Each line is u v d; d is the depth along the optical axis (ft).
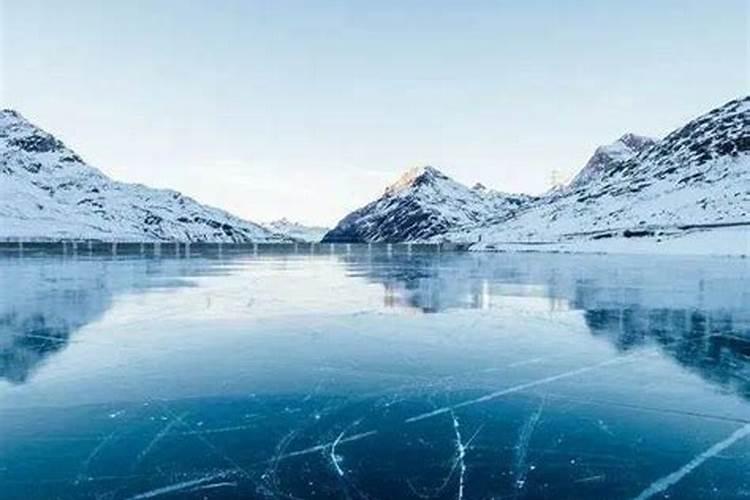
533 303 77.97
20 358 44.50
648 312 69.00
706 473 24.44
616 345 49.67
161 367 41.81
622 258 239.50
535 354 46.26
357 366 42.27
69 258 232.73
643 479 23.91
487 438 28.32
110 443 27.68
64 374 39.83
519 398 34.58
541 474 24.36
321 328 58.03
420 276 132.05
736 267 161.58
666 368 41.55
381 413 31.99
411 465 25.23
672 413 31.83
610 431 29.25
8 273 138.62
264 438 28.30
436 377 39.19
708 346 49.21
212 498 22.27
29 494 22.70
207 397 34.76
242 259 236.63
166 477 24.09
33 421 30.66
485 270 155.33
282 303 77.77
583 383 37.73
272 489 23.03
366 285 106.63
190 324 60.39
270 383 37.73
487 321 62.64
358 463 25.43
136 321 62.13
